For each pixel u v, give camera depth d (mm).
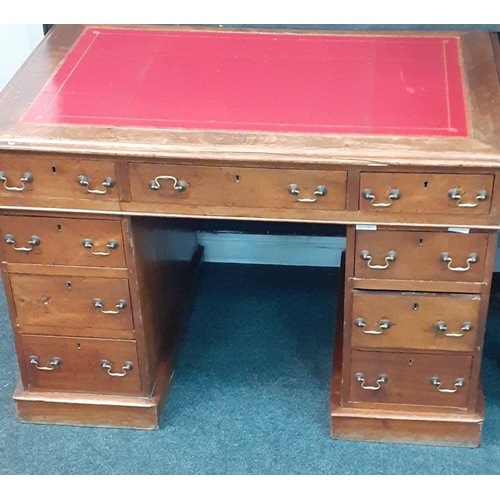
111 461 2258
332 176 1900
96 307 2182
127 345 2238
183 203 1986
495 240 1957
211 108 2064
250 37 2428
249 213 1980
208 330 2689
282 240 2934
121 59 2318
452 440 2260
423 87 2137
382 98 2096
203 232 2922
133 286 2143
